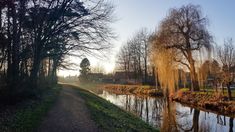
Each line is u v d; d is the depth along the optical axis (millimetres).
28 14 17828
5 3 13602
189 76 36094
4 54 15703
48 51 22500
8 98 13438
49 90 29234
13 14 15234
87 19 20688
